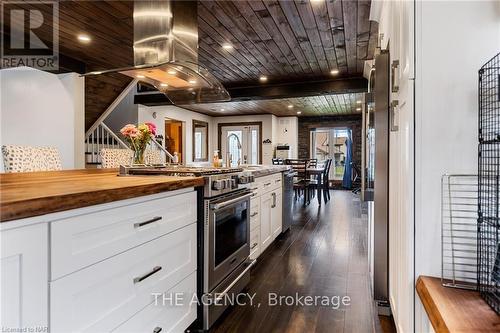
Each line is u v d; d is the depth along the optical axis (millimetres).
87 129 5723
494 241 1179
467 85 1270
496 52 1245
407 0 1362
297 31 3422
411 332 1341
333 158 10898
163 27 2359
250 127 10258
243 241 2520
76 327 1044
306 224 4930
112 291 1211
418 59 1315
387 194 2078
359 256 3334
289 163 7422
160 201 1516
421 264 1329
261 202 3260
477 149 1265
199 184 1854
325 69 4863
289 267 3008
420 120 1316
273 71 4988
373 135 2213
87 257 1090
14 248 847
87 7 2896
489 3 1254
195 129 9852
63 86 4496
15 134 4602
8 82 4586
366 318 2055
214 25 3268
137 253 1352
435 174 1306
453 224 1291
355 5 2838
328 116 10539
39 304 917
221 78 5371
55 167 2854
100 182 1481
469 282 1245
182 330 1721
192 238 1827
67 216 1013
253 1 2781
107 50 4062
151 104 6965
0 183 1415
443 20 1290
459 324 949
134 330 1334
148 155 3859
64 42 3777
